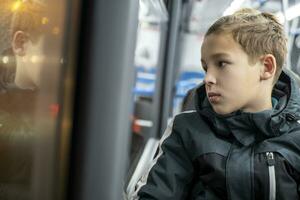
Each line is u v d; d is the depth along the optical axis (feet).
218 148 2.52
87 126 1.85
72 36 1.86
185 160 2.69
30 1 2.06
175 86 11.71
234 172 2.42
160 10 7.87
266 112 2.41
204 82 2.64
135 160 7.20
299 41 6.61
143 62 11.50
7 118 2.14
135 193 2.62
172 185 2.58
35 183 2.06
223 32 2.37
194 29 12.07
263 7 7.36
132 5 1.82
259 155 2.45
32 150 2.08
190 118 2.78
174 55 10.23
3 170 2.13
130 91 1.89
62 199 1.94
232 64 2.33
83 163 1.87
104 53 1.81
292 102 2.54
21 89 2.11
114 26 1.80
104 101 1.83
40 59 2.04
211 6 9.27
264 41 2.39
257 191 2.42
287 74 2.68
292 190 2.43
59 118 1.95
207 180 2.56
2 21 2.15
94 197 1.89
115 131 1.86
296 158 2.46
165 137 2.86
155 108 10.11
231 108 2.40
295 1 6.95
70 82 1.88
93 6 1.80
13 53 2.14
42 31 2.03
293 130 2.53
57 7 1.94
